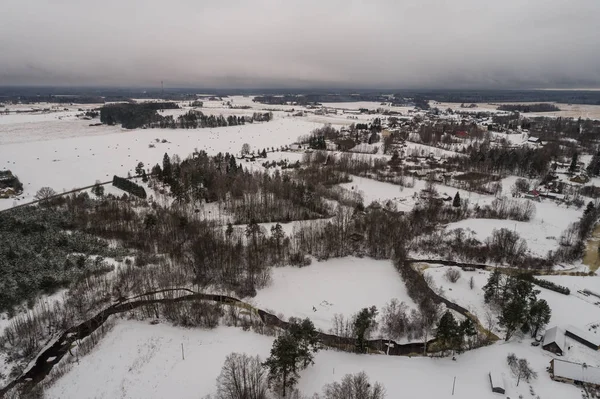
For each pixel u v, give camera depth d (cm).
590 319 9912
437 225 15275
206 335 9356
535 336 9350
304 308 10662
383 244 13538
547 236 14462
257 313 10438
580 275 12119
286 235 14212
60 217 14812
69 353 8888
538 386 7694
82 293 10750
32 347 9038
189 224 14375
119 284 11231
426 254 13412
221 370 8025
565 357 8550
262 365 7500
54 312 10012
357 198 17875
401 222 14712
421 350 9231
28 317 9494
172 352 8762
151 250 13288
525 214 15925
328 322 10088
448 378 8038
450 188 19988
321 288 11588
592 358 8544
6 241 12744
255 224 13625
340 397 7056
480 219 15912
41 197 17800
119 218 15138
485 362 8500
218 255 12325
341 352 8894
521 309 9038
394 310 10250
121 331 9525
